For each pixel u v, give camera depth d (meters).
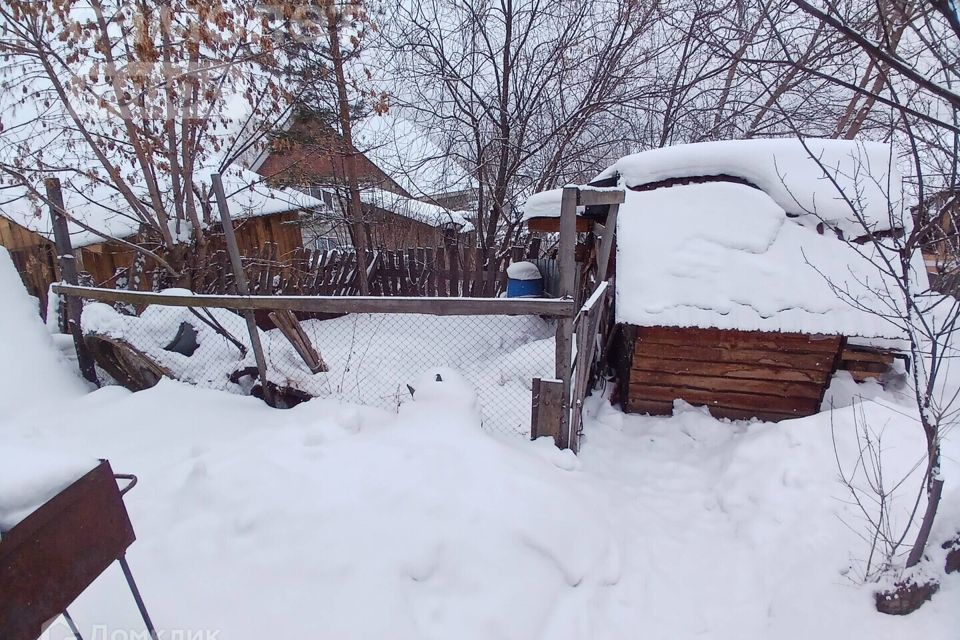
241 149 7.07
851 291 3.85
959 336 4.33
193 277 6.41
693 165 4.55
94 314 4.57
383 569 2.18
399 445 3.00
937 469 2.04
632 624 2.43
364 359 5.38
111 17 5.55
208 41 5.77
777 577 2.67
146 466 2.95
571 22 8.05
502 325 6.42
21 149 5.55
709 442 4.16
